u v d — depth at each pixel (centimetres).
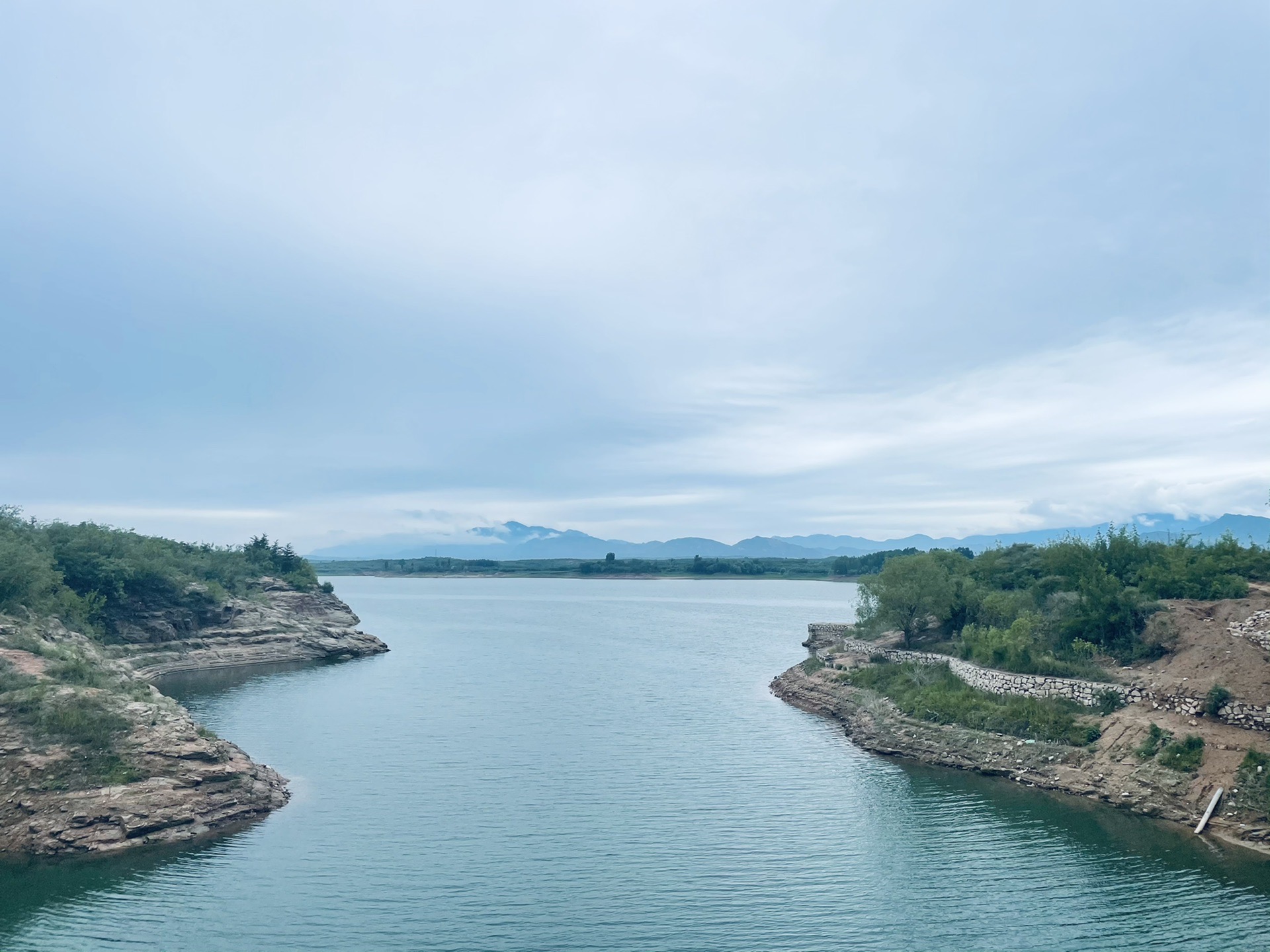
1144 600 6412
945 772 5747
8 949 3266
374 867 4119
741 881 3950
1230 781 4519
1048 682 5991
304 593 15275
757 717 7775
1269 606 5681
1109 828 4497
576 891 3844
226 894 3778
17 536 10375
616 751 6425
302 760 6134
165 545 13688
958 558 10012
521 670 11169
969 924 3469
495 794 5316
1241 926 3372
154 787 4584
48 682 5081
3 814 4256
